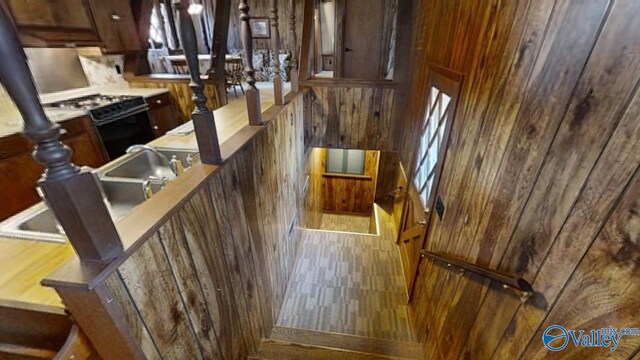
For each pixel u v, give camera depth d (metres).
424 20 2.99
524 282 1.00
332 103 4.01
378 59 5.02
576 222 0.80
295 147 3.20
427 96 2.65
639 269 0.62
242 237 1.68
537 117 0.98
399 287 3.25
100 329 0.77
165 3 5.09
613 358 0.68
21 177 2.10
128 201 1.55
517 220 1.08
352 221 6.99
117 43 3.25
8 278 0.88
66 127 2.42
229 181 1.46
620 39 0.68
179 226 1.04
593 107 0.75
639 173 0.63
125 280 0.79
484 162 1.37
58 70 3.17
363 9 4.77
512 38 1.16
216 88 3.62
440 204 2.04
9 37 0.51
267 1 6.30
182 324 1.10
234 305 1.61
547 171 0.93
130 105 3.10
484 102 1.41
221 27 3.47
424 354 2.21
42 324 0.83
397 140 4.09
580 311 0.77
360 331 2.71
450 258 1.68
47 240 1.04
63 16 2.56
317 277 3.40
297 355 2.09
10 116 2.34
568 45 0.85
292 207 3.23
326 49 6.63
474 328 1.40
